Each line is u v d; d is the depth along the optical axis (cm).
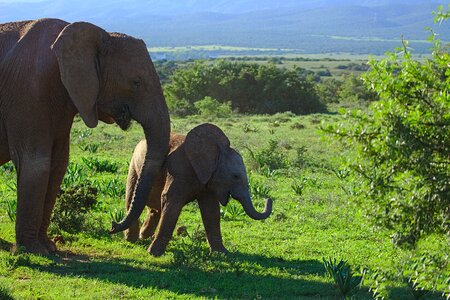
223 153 1421
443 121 794
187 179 1412
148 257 1409
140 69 1322
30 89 1302
